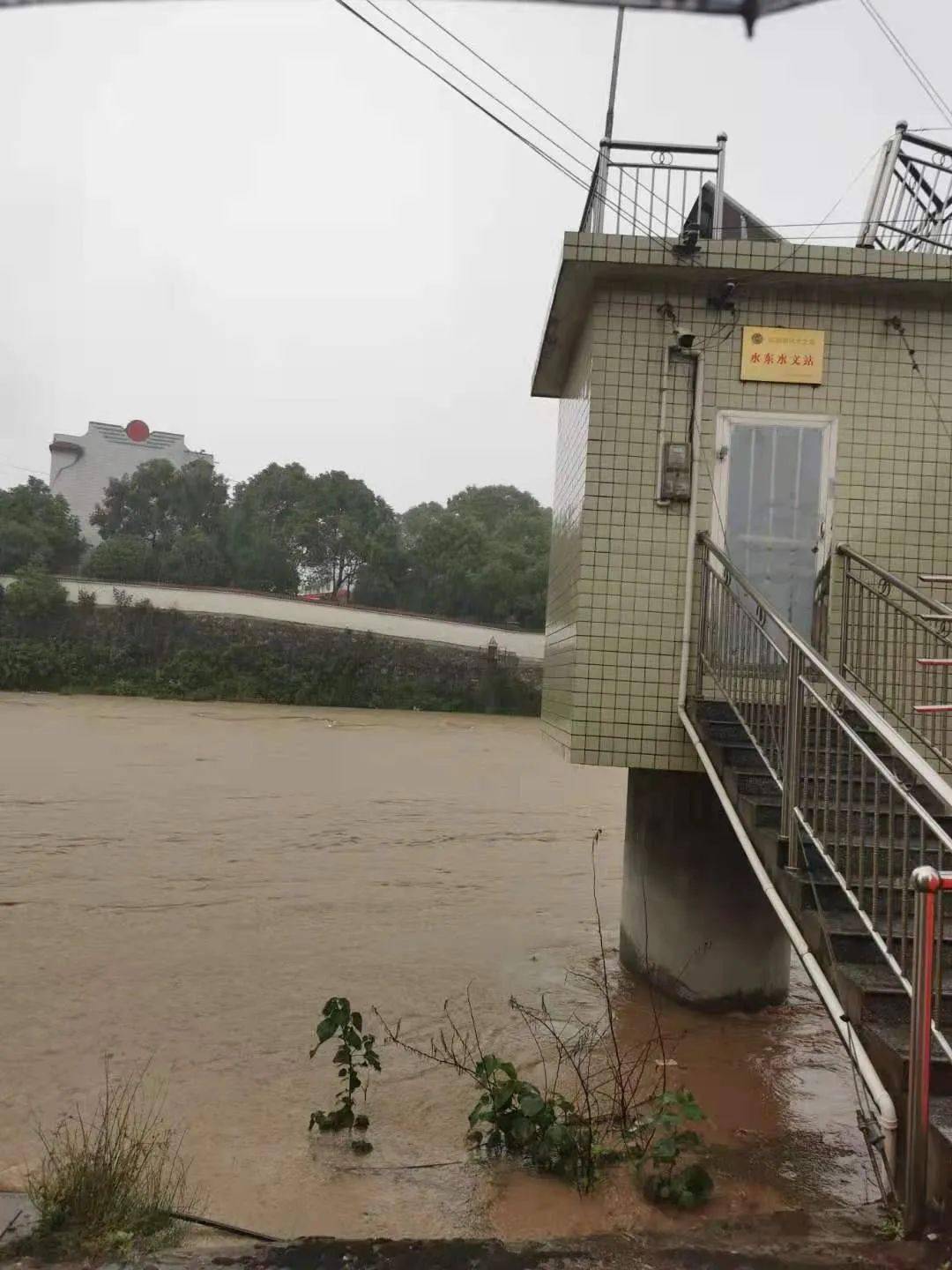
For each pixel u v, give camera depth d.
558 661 9.13
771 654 5.77
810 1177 4.82
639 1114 5.53
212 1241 3.82
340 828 14.48
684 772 7.88
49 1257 3.41
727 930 8.01
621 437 7.53
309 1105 5.72
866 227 7.87
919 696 7.17
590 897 11.20
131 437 53.34
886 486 7.55
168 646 36.47
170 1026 6.97
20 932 9.05
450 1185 4.66
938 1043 3.80
